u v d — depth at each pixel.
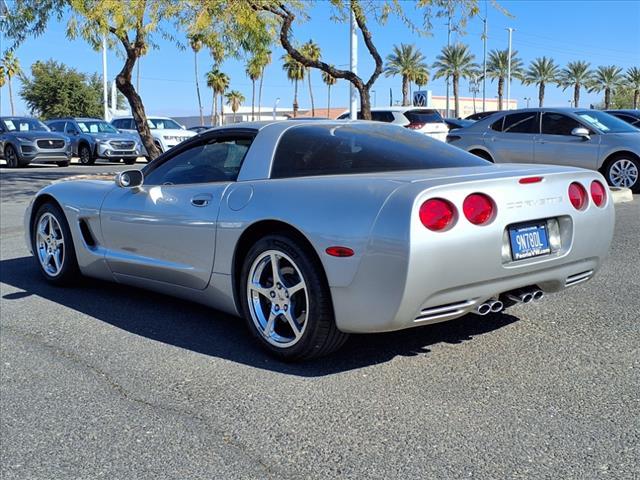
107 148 22.66
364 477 2.56
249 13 10.71
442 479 2.52
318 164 3.96
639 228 8.00
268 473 2.62
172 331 4.44
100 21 10.38
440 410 3.10
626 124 11.76
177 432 3.00
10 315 4.91
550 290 3.81
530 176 3.54
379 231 3.20
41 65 55.47
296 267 3.56
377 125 4.58
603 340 3.99
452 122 22.34
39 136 21.12
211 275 4.11
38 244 5.76
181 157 4.68
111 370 3.77
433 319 3.35
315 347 3.57
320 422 3.03
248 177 4.07
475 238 3.27
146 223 4.54
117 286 5.76
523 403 3.15
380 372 3.59
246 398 3.33
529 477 2.51
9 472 2.71
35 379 3.67
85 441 2.95
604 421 2.94
